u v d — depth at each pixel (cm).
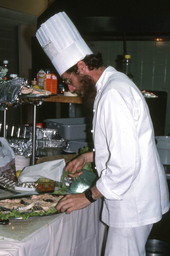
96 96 148
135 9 263
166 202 165
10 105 188
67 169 186
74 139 274
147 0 262
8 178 190
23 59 434
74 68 148
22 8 397
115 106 133
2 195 171
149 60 421
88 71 147
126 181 134
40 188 175
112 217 148
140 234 149
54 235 141
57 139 259
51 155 237
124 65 275
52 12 286
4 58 420
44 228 134
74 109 326
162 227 292
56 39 152
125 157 132
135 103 141
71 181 187
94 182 178
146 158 145
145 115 145
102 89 144
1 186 180
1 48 414
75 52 148
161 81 420
